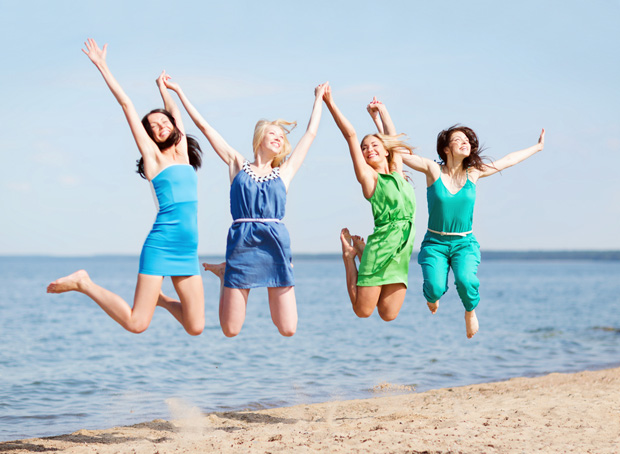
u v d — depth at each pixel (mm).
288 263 5703
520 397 9008
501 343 18766
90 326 24594
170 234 5398
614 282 81938
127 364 14578
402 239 6328
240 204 5680
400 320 27719
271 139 5777
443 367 13938
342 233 6668
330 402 9398
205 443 6176
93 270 144500
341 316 29594
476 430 6457
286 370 13633
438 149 6699
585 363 14523
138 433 7332
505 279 96562
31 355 16281
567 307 36906
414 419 7410
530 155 7012
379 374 13008
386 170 6547
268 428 7156
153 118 5691
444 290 6469
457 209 6469
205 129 5984
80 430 7547
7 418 9016
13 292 51938
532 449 5609
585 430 6449
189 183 5570
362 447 5730
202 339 20000
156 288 5359
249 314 30844
